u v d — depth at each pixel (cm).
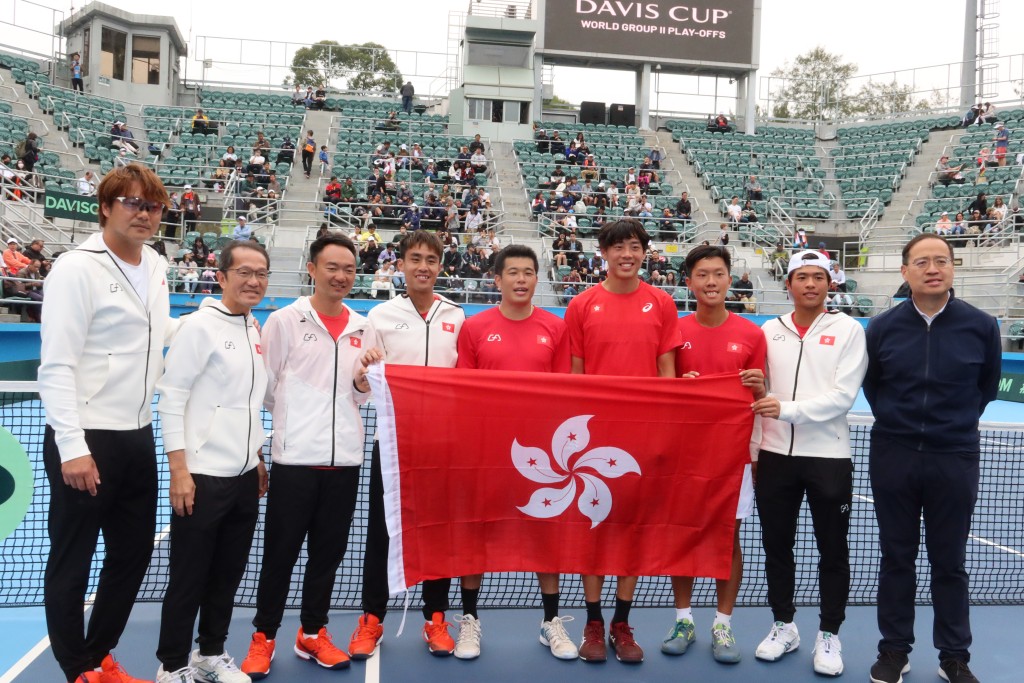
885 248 2230
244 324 394
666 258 1972
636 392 432
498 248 1841
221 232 1914
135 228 359
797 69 5141
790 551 439
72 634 359
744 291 1861
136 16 2714
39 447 705
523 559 432
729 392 433
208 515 377
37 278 1485
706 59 2898
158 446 810
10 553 568
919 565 599
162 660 378
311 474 406
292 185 2277
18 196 1766
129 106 2638
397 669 417
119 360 360
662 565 436
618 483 434
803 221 2428
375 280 1722
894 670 407
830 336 430
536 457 430
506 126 2781
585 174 2425
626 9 2850
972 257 2067
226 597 394
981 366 405
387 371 414
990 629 477
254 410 393
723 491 434
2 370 1292
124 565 378
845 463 426
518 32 2811
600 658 428
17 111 2248
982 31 3142
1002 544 646
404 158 2378
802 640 466
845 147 2870
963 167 2548
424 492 420
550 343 446
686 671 422
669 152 2802
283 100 2914
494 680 407
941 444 404
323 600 419
